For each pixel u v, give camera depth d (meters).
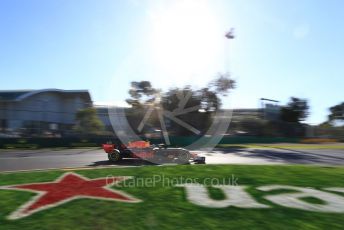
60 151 23.50
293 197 7.46
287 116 52.31
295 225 5.83
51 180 9.06
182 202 6.97
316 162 17.94
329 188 8.34
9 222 5.89
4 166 14.76
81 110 32.47
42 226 5.73
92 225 5.77
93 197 7.33
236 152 24.05
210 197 7.35
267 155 21.95
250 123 41.75
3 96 33.97
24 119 30.19
